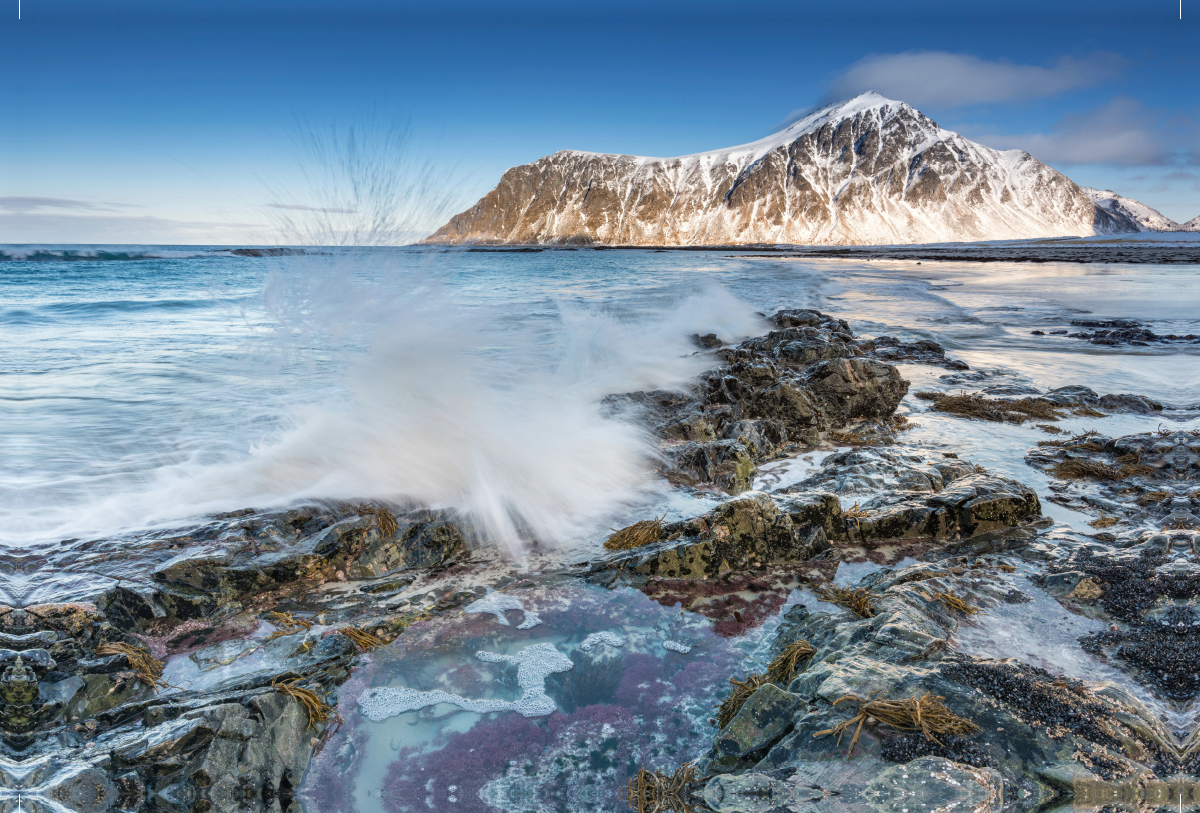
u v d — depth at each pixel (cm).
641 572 499
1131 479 652
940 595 415
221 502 601
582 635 425
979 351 1468
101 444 770
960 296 2747
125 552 509
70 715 331
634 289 2819
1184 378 1159
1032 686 304
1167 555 462
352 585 493
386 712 351
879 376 905
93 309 2111
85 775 272
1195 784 253
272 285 729
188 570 457
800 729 293
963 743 271
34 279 3434
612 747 325
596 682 376
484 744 327
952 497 563
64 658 365
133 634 417
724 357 1095
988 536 539
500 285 3159
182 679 377
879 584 457
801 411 840
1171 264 5394
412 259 734
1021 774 259
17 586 445
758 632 427
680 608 456
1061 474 682
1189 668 338
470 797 295
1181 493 601
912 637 349
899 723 285
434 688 371
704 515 559
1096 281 3581
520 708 354
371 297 728
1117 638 372
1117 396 974
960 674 314
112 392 1009
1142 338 1600
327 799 297
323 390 985
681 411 854
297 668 376
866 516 558
